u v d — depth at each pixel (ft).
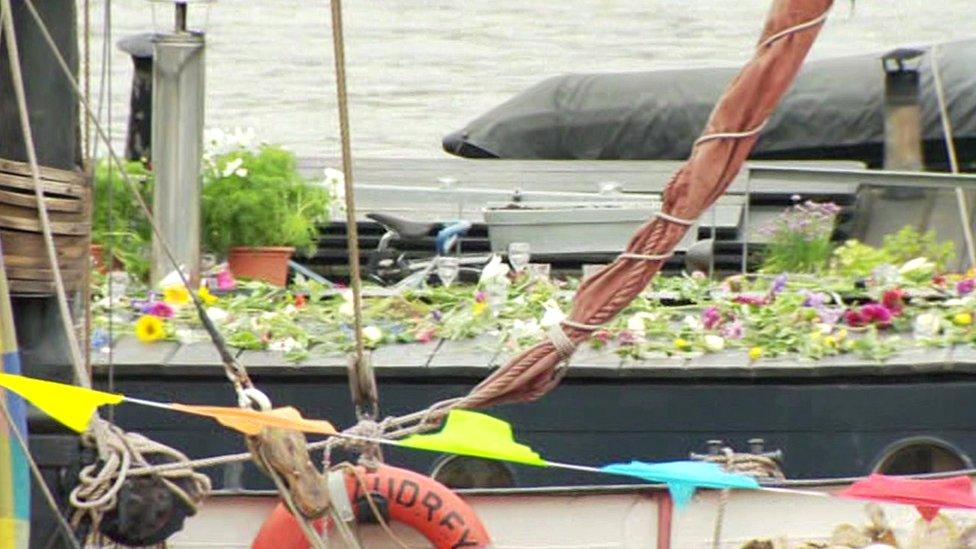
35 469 92.22
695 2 421.18
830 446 133.08
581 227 169.58
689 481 96.48
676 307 141.49
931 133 221.66
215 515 116.37
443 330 137.80
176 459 100.99
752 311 138.72
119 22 369.71
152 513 99.45
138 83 197.88
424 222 174.09
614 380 132.16
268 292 146.10
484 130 231.50
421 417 109.81
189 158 152.05
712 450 126.52
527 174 201.77
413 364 132.26
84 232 102.42
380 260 166.81
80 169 103.76
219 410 87.45
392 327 138.51
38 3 99.40
